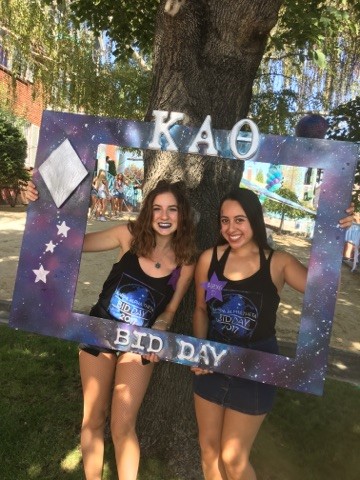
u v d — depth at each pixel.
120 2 4.82
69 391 3.42
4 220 11.56
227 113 2.52
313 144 2.04
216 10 2.33
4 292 5.82
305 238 3.52
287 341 4.86
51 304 2.36
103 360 2.29
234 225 2.11
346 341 5.34
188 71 2.46
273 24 2.34
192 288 2.63
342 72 7.82
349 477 2.75
